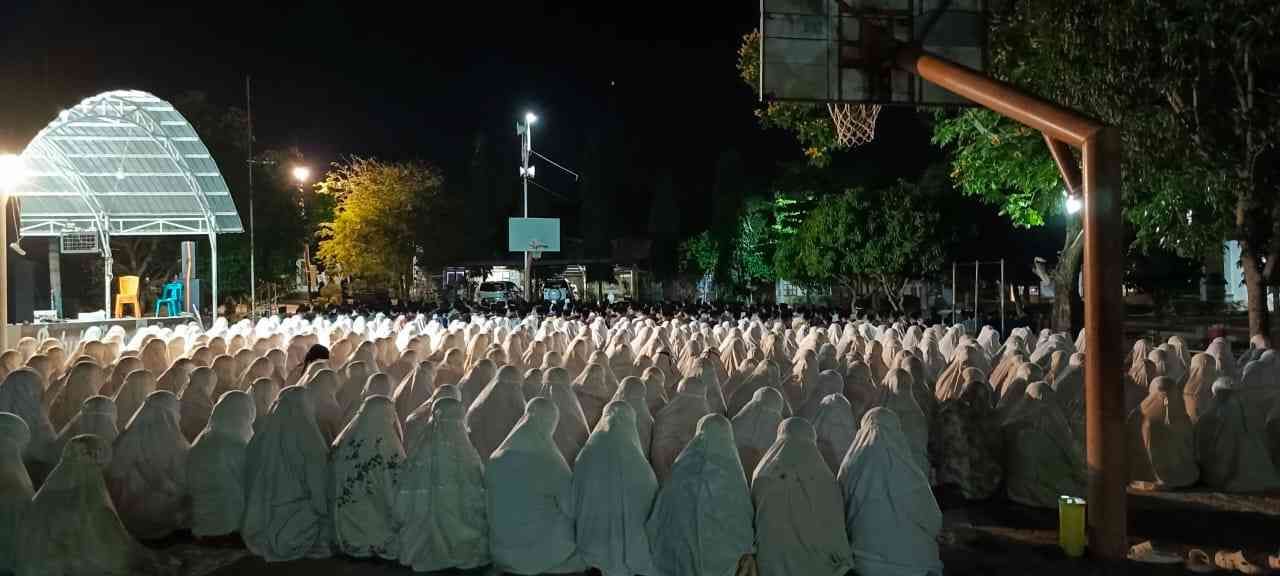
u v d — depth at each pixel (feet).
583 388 34.53
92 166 81.76
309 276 163.53
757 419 28.27
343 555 26.78
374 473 26.61
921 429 32.12
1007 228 106.63
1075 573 25.03
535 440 25.85
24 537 23.93
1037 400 31.60
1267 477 33.04
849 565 24.17
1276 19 39.32
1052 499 31.04
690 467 24.18
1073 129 25.91
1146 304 116.67
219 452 27.94
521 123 138.62
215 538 27.91
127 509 27.58
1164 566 25.38
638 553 24.64
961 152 61.72
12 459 25.45
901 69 32.58
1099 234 25.70
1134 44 41.63
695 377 30.14
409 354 41.75
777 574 23.68
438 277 182.60
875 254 106.73
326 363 36.11
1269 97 42.86
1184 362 43.42
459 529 25.72
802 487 23.97
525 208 138.31
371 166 169.17
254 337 59.41
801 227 125.18
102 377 37.29
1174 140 41.55
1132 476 34.22
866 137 42.06
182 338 51.88
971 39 33.35
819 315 83.56
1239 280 100.58
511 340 47.80
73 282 127.34
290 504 26.94
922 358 43.29
